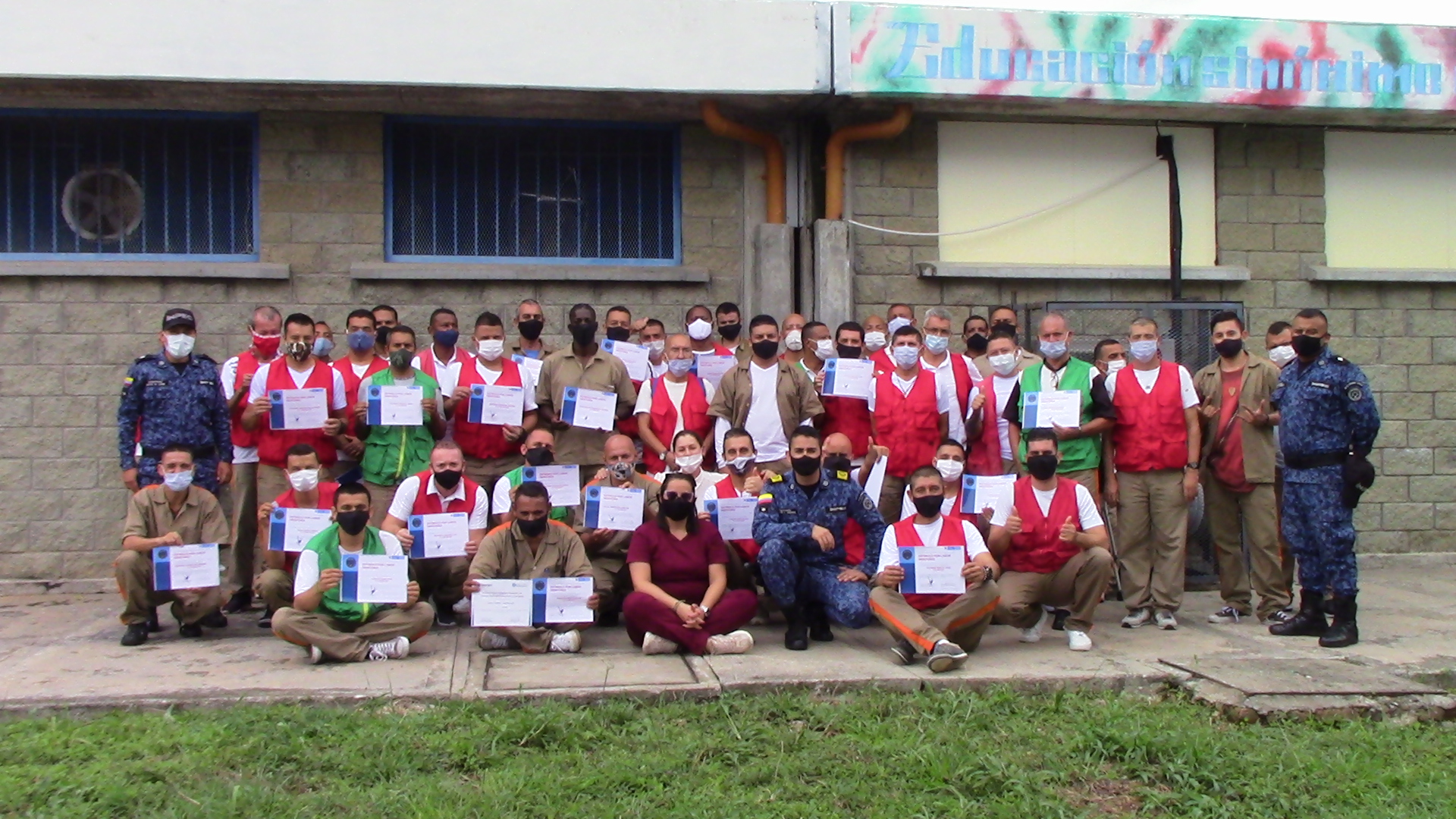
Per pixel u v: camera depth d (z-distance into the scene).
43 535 9.10
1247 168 10.34
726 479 7.54
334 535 6.68
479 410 7.87
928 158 9.96
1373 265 10.57
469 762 5.05
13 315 9.13
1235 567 8.02
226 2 8.58
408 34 8.73
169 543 7.05
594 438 7.98
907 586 6.68
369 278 9.37
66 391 9.16
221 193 9.48
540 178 9.82
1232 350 7.98
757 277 9.69
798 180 9.88
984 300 10.01
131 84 8.68
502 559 6.90
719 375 8.62
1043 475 7.01
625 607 6.77
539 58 8.88
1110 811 4.81
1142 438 7.71
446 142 9.70
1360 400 7.08
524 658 6.60
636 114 9.66
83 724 5.45
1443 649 7.04
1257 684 6.06
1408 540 10.45
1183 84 9.59
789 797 4.80
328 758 5.05
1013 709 5.84
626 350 8.37
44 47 8.47
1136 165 10.23
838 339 8.42
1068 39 9.45
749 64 9.09
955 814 4.65
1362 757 5.30
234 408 8.05
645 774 4.95
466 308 9.52
